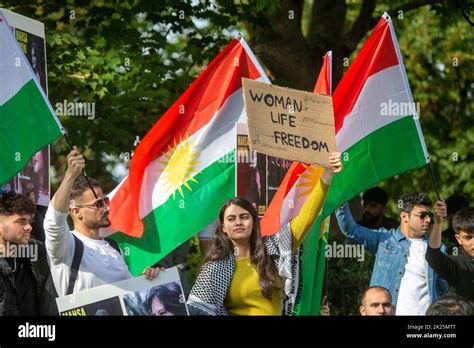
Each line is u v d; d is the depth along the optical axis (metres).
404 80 14.32
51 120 12.39
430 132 33.12
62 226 11.94
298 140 12.44
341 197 13.90
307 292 13.18
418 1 24.06
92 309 11.57
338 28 23.89
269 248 12.16
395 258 14.70
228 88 14.38
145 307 11.66
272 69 23.86
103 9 23.03
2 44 12.49
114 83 23.12
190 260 23.30
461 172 32.44
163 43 23.20
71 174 11.88
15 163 12.36
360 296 17.80
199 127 14.30
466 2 23.55
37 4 22.84
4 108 12.41
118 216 14.03
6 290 11.64
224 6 22.95
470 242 13.91
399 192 32.28
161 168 14.20
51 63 21.62
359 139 14.15
